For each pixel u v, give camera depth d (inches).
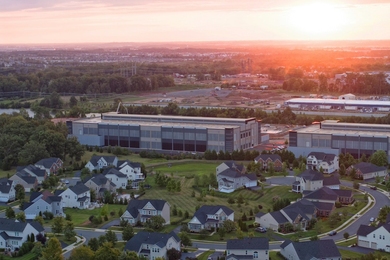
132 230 5910.4
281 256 5423.2
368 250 5595.5
